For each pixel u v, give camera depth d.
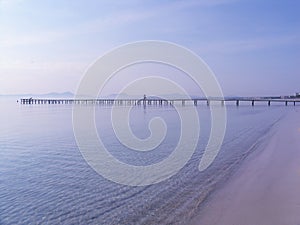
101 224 8.72
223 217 8.23
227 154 18.02
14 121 42.28
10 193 11.48
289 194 9.30
